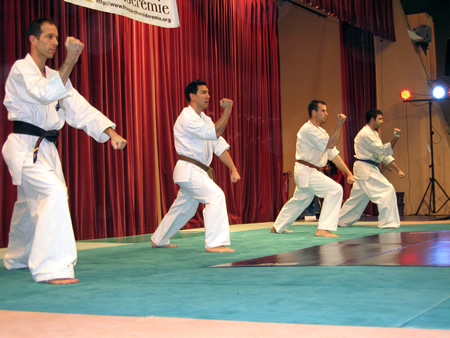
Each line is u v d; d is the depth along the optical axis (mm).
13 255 3273
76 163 6160
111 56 6695
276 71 9969
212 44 8461
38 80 2758
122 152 6773
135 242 5465
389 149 6742
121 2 6262
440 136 11266
